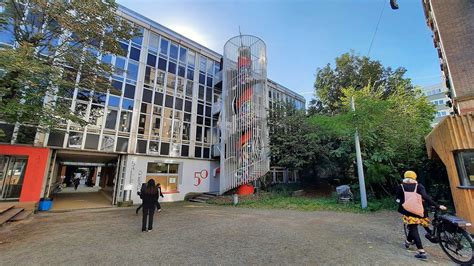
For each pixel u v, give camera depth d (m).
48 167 12.58
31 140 12.15
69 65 10.03
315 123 15.59
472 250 4.06
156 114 17.16
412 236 4.77
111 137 14.77
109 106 15.00
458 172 6.82
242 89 17.14
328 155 16.59
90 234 6.77
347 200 11.86
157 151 16.77
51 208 12.70
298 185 20.20
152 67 17.50
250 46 18.86
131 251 5.18
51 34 9.92
